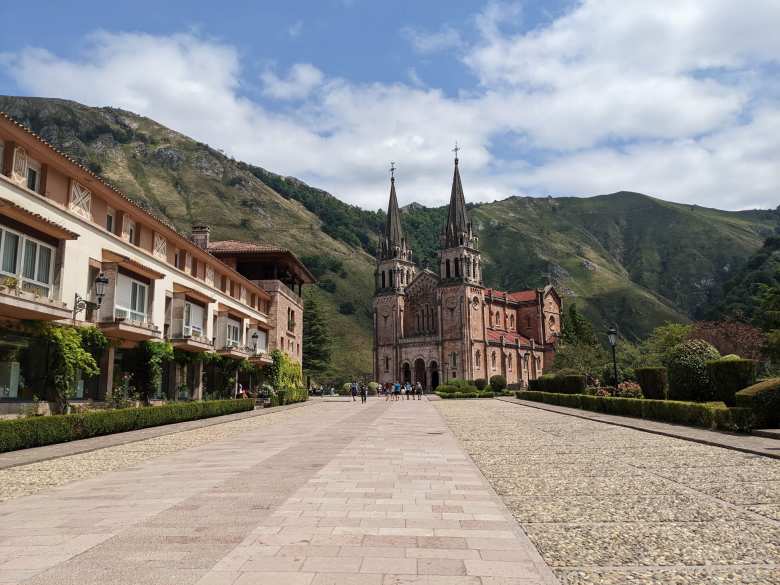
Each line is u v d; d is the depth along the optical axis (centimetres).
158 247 3459
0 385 2122
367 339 14412
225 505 955
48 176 2423
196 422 3005
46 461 1598
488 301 10856
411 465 1428
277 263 5928
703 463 1443
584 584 600
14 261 2147
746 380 2447
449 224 10112
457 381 8300
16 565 645
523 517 896
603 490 1114
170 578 599
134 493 1079
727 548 727
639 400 2956
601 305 18200
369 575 610
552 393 5069
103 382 2798
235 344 4784
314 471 1328
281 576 605
